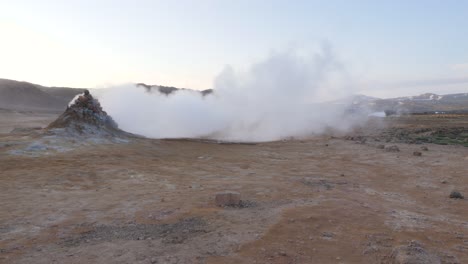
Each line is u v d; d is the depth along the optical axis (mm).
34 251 8523
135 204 13086
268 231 9703
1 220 11125
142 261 7781
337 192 15516
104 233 9852
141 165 22703
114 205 12992
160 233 9742
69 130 30125
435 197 15570
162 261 7770
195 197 14055
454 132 58344
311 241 9039
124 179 18406
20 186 16094
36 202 13438
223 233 9602
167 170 21438
